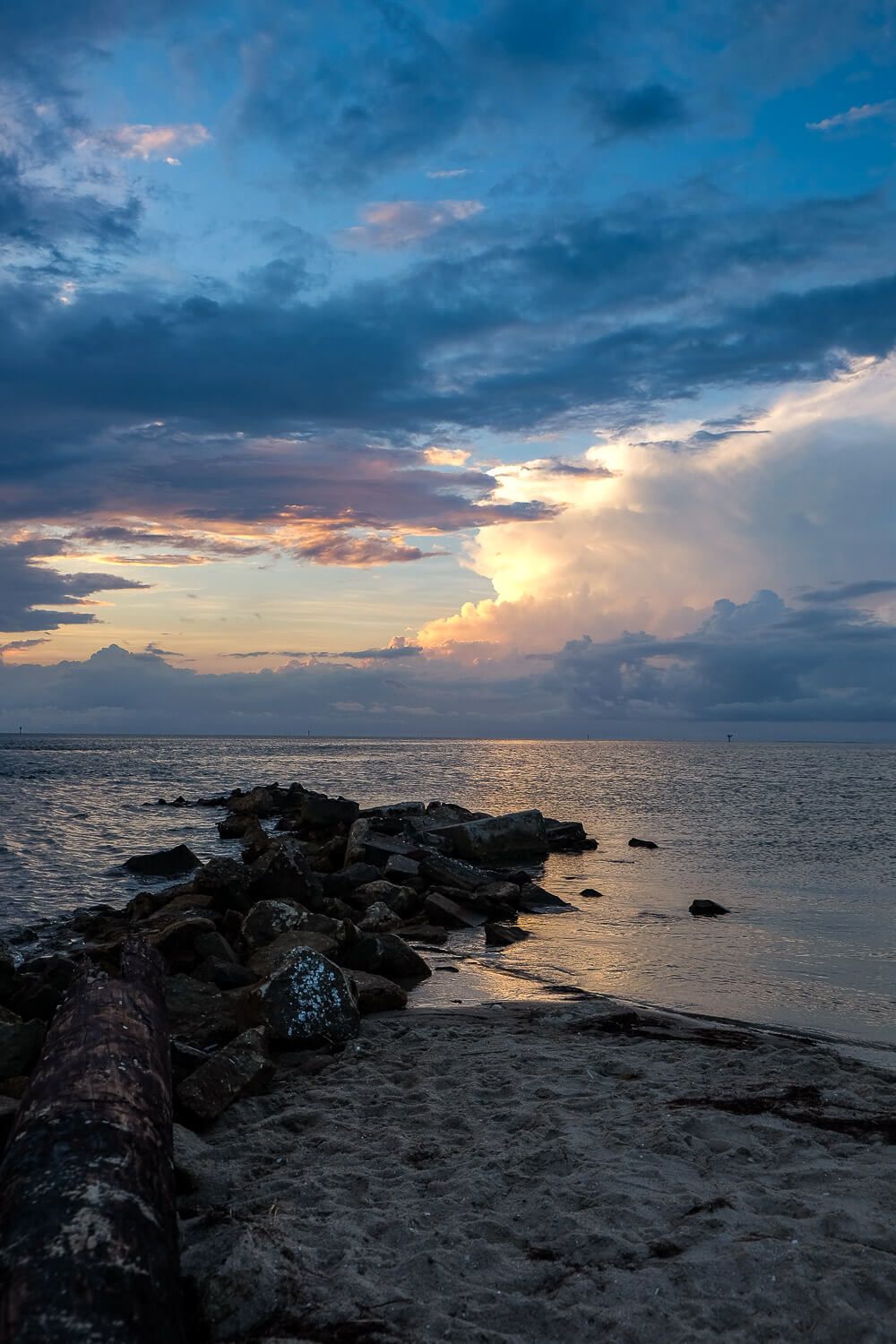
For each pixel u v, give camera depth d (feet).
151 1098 17.08
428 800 141.79
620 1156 19.08
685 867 72.13
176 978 32.14
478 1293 14.12
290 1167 19.53
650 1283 14.16
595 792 160.66
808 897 57.47
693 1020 31.83
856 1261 14.56
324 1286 14.30
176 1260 13.71
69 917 53.57
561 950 44.04
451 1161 19.30
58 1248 12.41
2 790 151.23
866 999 34.63
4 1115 18.80
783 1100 22.54
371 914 51.26
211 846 87.86
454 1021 31.71
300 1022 28.27
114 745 566.36
